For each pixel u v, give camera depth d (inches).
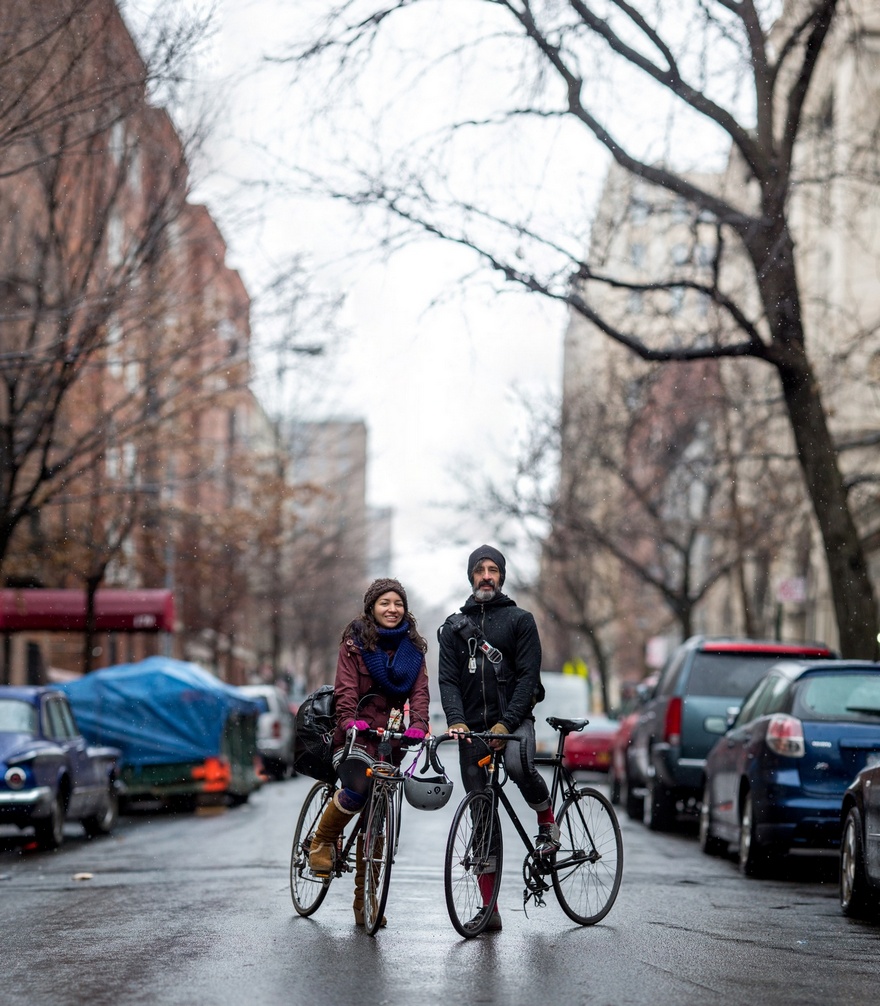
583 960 388.2
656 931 448.1
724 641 906.7
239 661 3535.9
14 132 788.0
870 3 1037.8
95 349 1052.5
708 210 860.0
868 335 1220.5
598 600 2704.2
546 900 516.1
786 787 625.3
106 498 1560.0
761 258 872.3
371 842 428.8
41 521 1579.7
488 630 434.9
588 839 461.1
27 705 855.7
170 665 1182.9
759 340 879.7
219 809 1163.3
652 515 1729.8
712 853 778.8
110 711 1153.4
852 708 636.1
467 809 422.3
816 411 899.4
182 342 1309.1
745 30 822.5
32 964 387.2
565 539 1883.6
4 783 808.9
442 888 557.0
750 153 860.0
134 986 349.1
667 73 820.0
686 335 1266.0
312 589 2792.8
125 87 798.5
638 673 3282.5
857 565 906.7
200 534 1955.0
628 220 903.7
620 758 1162.6
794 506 1649.9
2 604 1480.1
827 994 350.9
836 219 1240.2
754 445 1600.6
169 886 581.6
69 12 778.8
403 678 430.3
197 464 1827.0
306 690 3223.4
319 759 444.5
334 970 368.5
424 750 432.8
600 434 1713.8
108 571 1861.5
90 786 912.9
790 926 478.0
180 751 1145.4
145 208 1091.3
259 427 3122.5
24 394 1346.0
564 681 1904.5
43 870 693.9
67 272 1192.2
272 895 535.2
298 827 478.0
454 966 375.6
